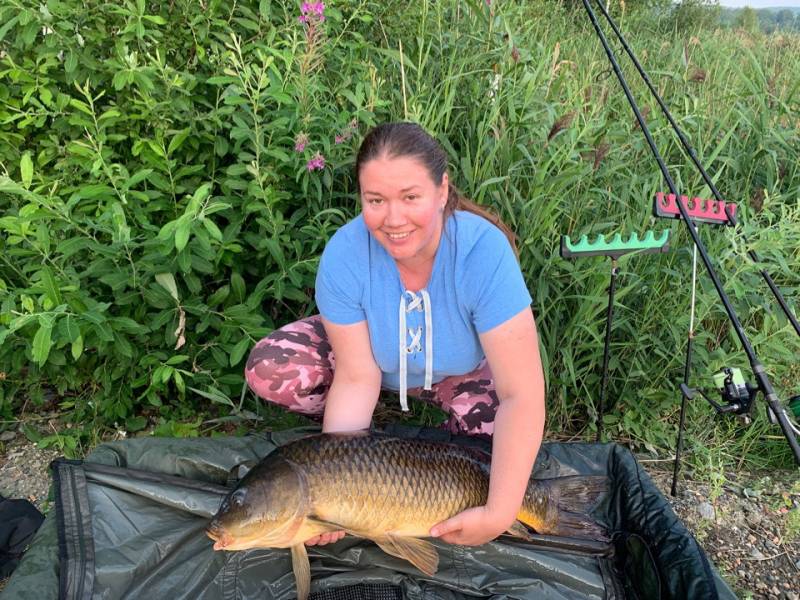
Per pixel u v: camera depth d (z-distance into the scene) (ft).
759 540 8.38
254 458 7.60
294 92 8.99
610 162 10.82
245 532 5.70
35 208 7.75
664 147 11.54
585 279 9.90
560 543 7.01
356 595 6.67
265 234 9.32
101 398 9.34
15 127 9.35
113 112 8.59
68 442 9.11
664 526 6.82
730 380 7.52
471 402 7.97
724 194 12.35
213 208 7.81
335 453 6.08
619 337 10.34
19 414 9.80
